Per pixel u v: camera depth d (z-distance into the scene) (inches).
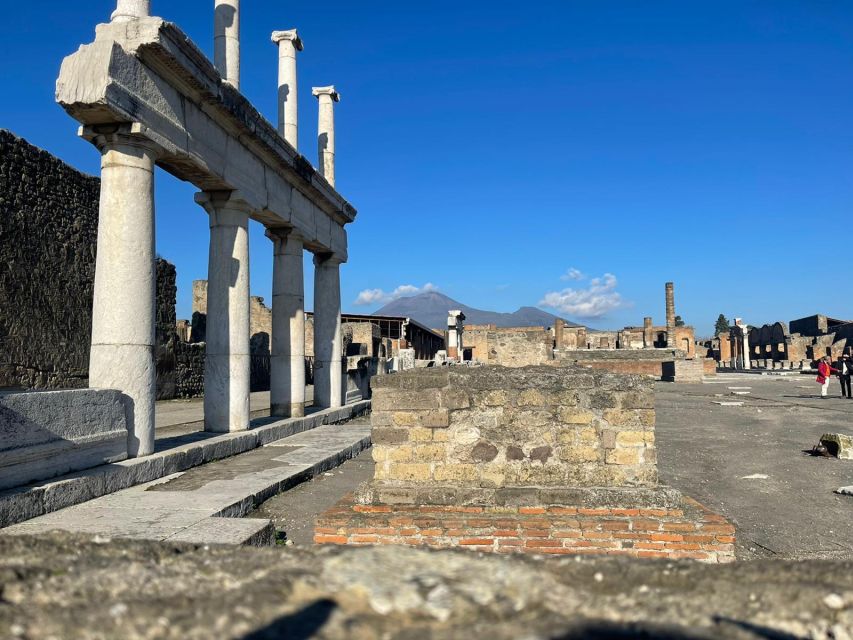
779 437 460.1
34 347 557.3
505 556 94.3
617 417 182.1
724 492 280.5
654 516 171.6
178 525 188.9
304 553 94.3
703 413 637.9
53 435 223.1
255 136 381.1
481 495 179.0
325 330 571.2
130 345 270.1
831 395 871.7
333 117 601.9
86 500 226.4
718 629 71.9
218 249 376.8
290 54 496.7
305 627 70.5
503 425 185.3
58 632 70.5
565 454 182.7
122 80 262.4
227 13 377.1
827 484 297.0
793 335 1969.7
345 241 606.2
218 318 372.8
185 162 321.1
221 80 329.7
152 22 269.7
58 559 90.4
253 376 991.6
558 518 170.6
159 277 767.7
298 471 293.4
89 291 637.3
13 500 192.2
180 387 800.3
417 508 178.7
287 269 484.1
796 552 197.8
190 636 69.4
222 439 337.7
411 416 188.1
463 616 75.7
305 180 475.8
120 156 274.1
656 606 79.0
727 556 163.5
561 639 68.3
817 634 73.6
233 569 88.7
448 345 1316.4
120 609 74.4
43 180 576.7
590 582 88.5
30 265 555.8
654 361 1519.4
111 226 271.6
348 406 579.5
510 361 1633.9
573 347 2066.9
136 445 271.6
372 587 80.2
